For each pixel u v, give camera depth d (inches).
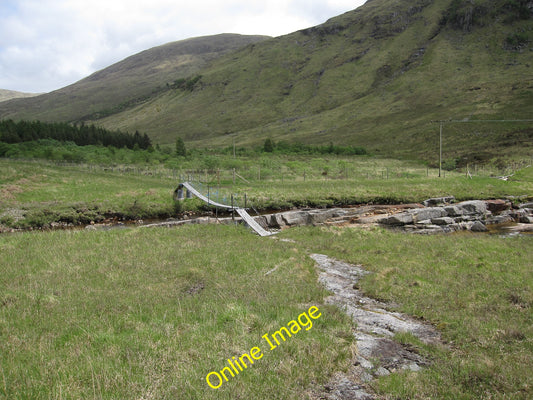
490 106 5541.3
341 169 2469.2
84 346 294.2
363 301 447.5
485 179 1775.3
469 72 7396.7
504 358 300.7
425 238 835.4
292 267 551.5
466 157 3400.6
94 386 235.6
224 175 2299.5
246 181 1798.7
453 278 526.0
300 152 4431.6
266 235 867.4
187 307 381.7
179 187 1311.5
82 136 4296.3
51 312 369.1
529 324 373.1
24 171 1815.9
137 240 742.5
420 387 258.4
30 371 256.1
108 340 303.7
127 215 1188.5
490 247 729.0
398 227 1026.7
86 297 414.6
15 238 764.6
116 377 247.4
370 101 7672.2
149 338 306.8
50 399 224.8
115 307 382.9
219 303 391.5
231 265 553.9
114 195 1379.2
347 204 1347.2
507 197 1376.7
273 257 613.9
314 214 1092.5
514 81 6348.4
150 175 2263.8
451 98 6466.5
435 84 7337.6
